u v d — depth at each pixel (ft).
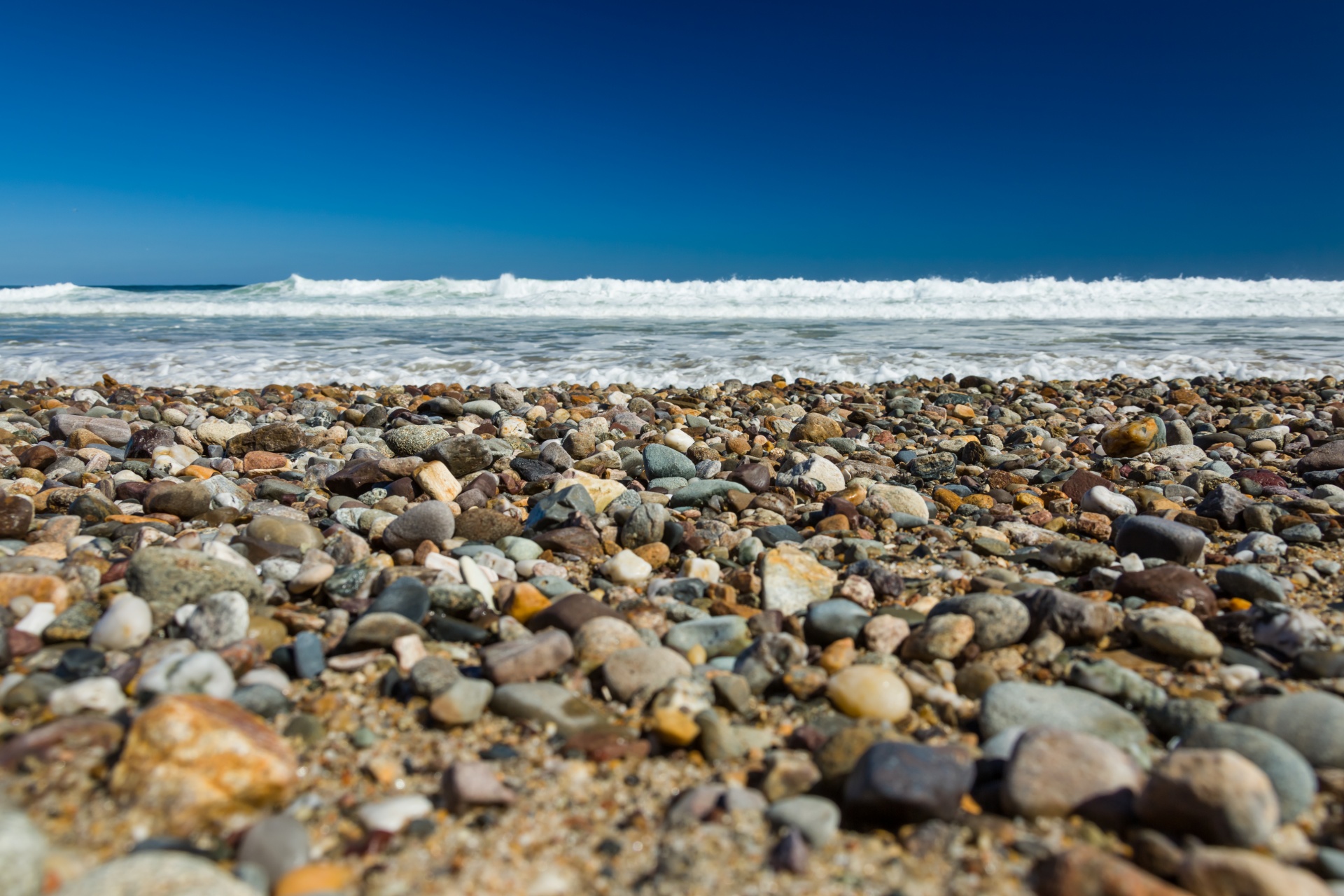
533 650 6.15
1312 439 15.44
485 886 4.14
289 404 19.34
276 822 4.39
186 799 4.42
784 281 59.72
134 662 6.04
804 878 4.23
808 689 6.10
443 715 5.54
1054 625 6.82
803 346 31.60
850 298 57.00
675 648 6.75
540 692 5.82
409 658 6.33
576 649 6.51
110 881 3.58
